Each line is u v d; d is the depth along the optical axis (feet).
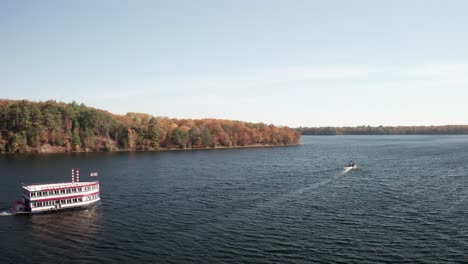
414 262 207.92
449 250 224.74
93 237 253.03
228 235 253.85
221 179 487.61
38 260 214.69
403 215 302.45
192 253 222.48
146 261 211.61
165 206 335.67
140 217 300.81
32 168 577.02
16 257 219.20
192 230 265.54
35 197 312.50
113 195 382.42
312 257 215.51
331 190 410.52
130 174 529.04
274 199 363.56
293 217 298.56
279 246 232.94
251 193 393.50
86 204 330.95
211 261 210.59
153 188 420.36
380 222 282.97
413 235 252.01
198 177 504.43
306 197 373.20
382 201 353.51
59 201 321.11
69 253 224.94
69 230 268.82
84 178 488.44
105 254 222.69
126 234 258.37
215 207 331.16
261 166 636.07
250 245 234.99
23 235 258.78
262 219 292.81
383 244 235.40
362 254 219.41
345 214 306.96
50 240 248.11
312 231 261.85
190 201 355.15
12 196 375.04
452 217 295.28
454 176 503.20
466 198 362.94
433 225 274.36
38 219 297.53
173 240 245.04
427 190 406.00
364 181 471.62
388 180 476.95
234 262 208.95
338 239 245.04
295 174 537.65
